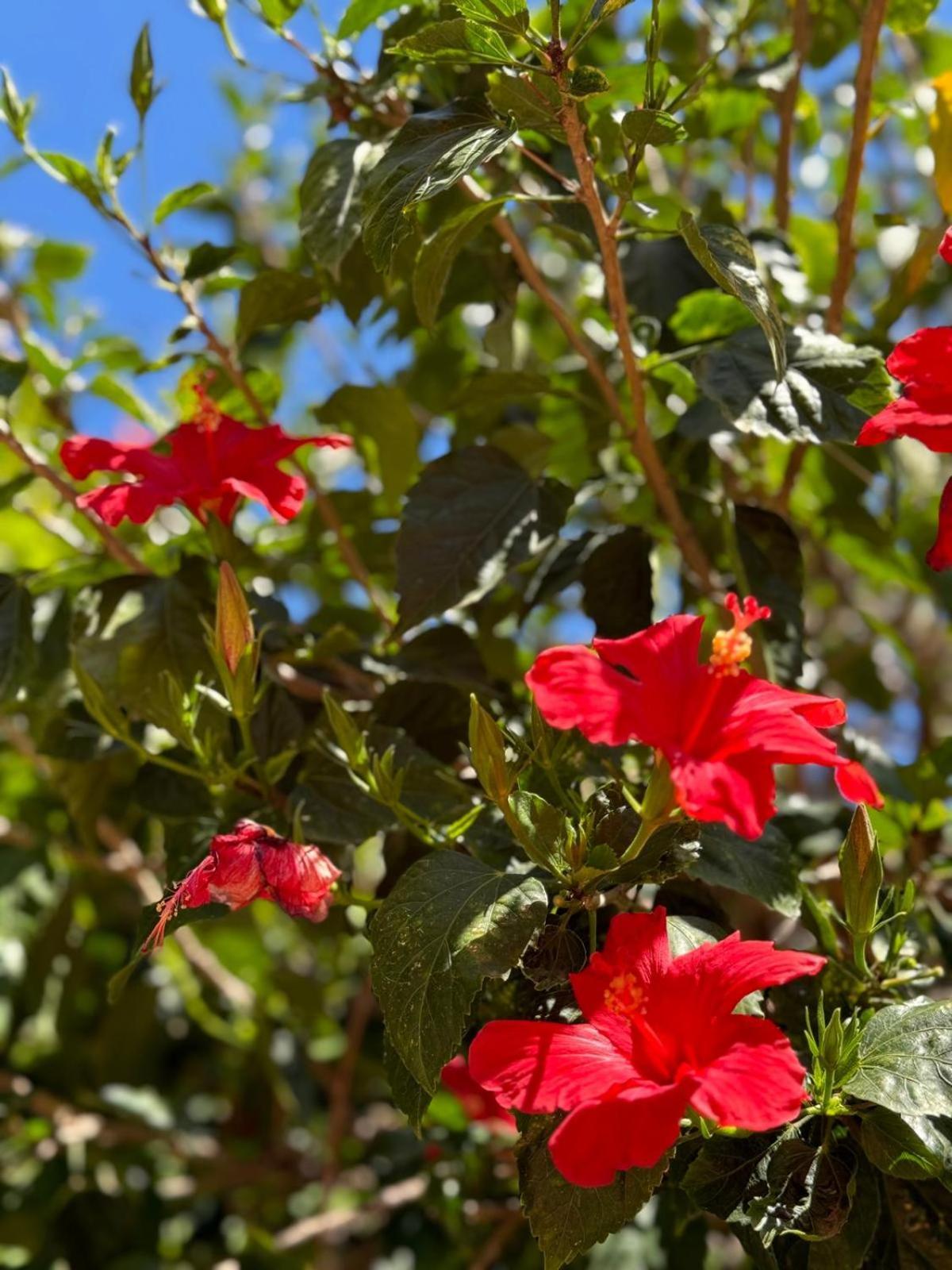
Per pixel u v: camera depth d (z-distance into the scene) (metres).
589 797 0.94
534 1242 1.25
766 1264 0.88
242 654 0.96
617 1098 0.83
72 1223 1.39
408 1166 1.39
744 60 1.27
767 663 1.09
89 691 0.98
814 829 1.13
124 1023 1.49
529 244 1.57
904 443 1.44
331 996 1.59
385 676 1.12
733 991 0.86
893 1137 0.88
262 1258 1.37
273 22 1.09
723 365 1.03
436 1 1.09
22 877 1.43
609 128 1.09
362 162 1.06
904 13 1.19
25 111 1.08
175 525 1.33
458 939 0.88
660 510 1.16
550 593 1.17
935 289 1.54
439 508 1.07
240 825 0.93
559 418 1.21
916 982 0.97
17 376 1.11
